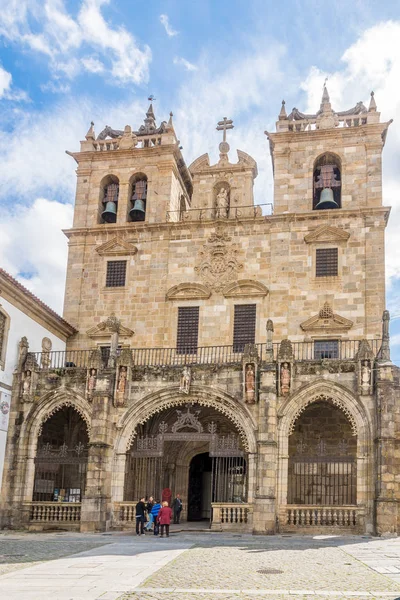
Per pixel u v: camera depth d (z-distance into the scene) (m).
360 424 33.72
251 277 43.06
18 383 38.31
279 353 35.41
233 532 33.44
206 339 42.50
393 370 34.97
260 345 41.28
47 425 40.38
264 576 18.12
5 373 37.38
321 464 37.81
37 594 15.33
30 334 40.22
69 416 42.31
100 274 45.56
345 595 15.38
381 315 40.53
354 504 34.84
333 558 22.20
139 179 48.38
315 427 38.91
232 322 42.47
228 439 35.31
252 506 33.66
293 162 44.97
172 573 18.58
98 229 46.19
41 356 40.06
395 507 31.48
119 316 44.38
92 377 37.34
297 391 34.78
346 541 28.58
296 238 43.03
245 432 34.88
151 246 45.22
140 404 36.44
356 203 43.22
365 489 32.97
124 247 45.47
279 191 44.53
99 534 32.88
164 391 36.34
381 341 38.12
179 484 41.38
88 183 48.09
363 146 44.16
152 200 46.62
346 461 33.72
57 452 39.25
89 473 34.75
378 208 42.12
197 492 42.91
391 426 32.59
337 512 33.22
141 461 37.38
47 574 18.44
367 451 33.31
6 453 37.34
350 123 45.78
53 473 39.53
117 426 36.31
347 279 41.62
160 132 48.66
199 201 45.88
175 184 48.25
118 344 43.72
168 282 44.25
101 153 48.16
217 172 46.16
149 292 44.31
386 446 32.28
